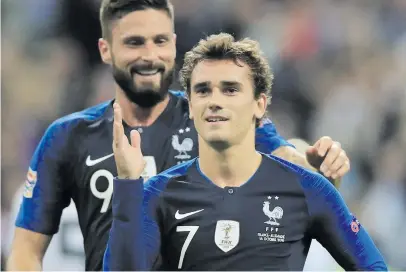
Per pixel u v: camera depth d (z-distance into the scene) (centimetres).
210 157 1229
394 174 3303
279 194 1227
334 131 3684
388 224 2958
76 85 3753
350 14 4312
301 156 1511
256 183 1230
